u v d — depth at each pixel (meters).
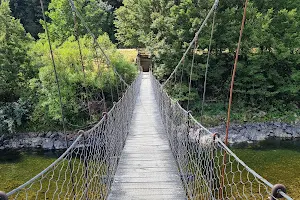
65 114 11.18
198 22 11.99
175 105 4.51
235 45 12.29
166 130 5.68
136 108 8.84
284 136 11.49
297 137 11.42
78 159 5.96
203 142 2.72
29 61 12.16
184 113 3.53
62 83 10.80
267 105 13.12
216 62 13.53
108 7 23.89
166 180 3.41
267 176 6.90
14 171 8.09
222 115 12.79
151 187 3.23
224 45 12.71
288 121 12.34
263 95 13.16
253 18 12.34
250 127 11.96
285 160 8.38
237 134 11.55
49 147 10.78
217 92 13.83
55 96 10.89
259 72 13.05
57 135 11.28
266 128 11.91
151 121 6.93
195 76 12.78
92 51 11.32
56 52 10.92
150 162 4.02
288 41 12.48
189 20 12.55
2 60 11.68
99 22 17.81
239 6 12.87
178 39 12.95
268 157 8.76
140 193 3.09
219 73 13.11
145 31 16.55
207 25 12.16
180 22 12.93
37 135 11.44
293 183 6.42
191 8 12.41
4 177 7.55
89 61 11.05
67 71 10.88
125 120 5.50
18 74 11.96
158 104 8.73
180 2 13.93
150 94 11.90
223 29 12.52
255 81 13.04
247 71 12.77
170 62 13.26
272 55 12.80
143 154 4.38
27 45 12.23
